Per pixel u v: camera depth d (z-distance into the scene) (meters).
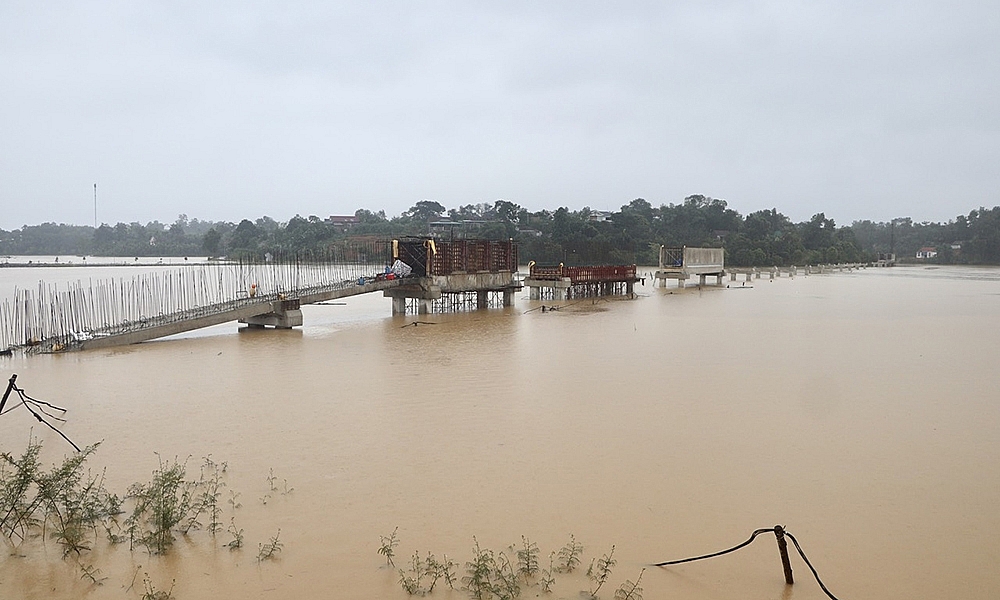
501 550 13.24
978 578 12.45
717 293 82.69
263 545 13.36
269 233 152.00
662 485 16.55
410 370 30.06
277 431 20.75
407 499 15.64
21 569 12.38
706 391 26.14
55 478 14.03
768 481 16.84
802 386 27.14
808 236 181.38
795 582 12.24
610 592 11.80
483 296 59.03
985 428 21.33
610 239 137.12
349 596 11.68
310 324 47.16
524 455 18.61
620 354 34.66
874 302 69.75
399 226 147.62
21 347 34.72
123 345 36.50
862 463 18.16
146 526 13.95
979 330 45.88
